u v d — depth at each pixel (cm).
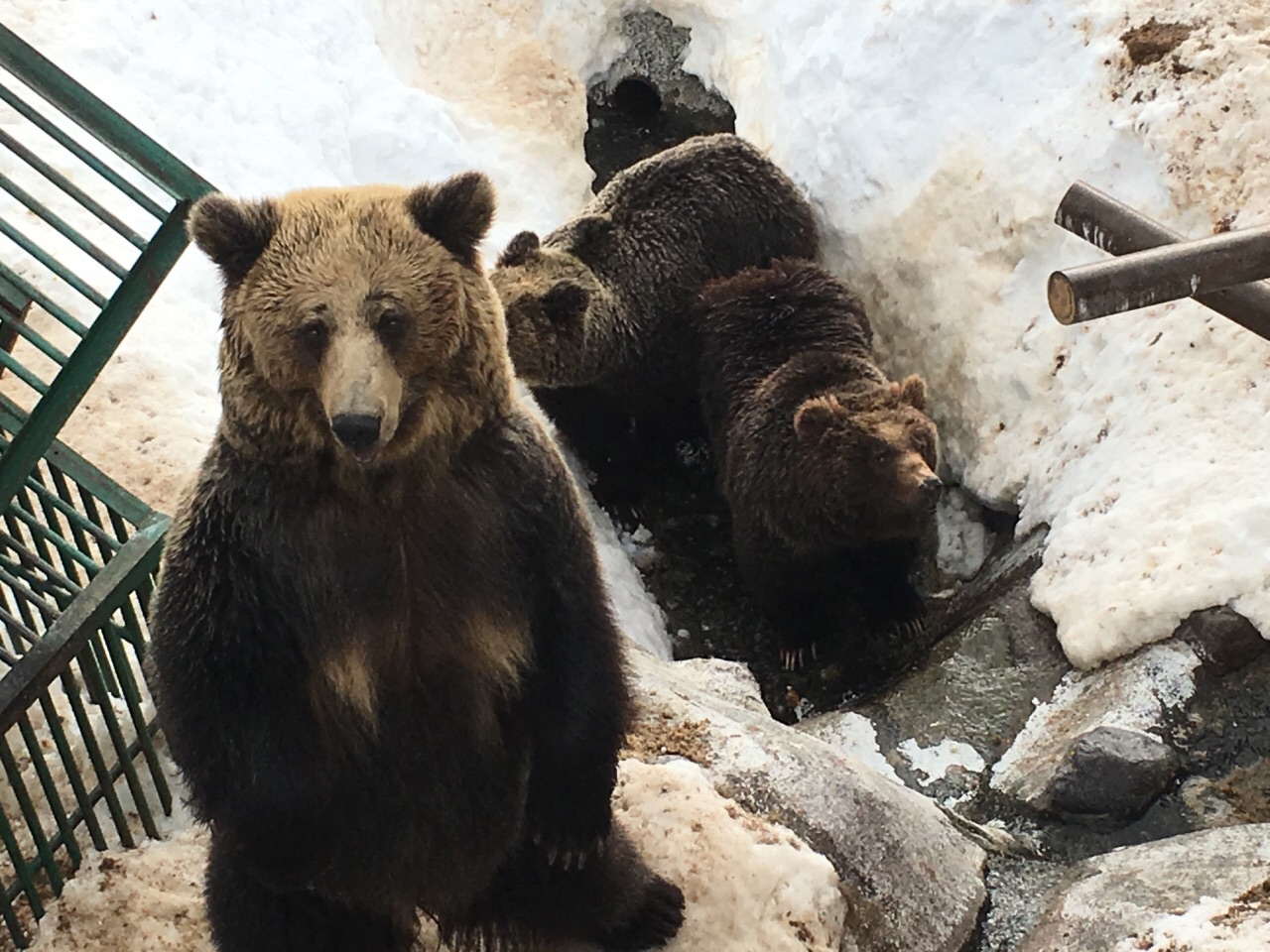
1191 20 820
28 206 463
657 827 478
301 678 347
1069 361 812
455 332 321
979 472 851
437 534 337
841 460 759
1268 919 452
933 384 901
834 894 475
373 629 343
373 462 311
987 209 869
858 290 960
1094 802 602
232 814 355
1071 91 845
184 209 443
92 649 516
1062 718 665
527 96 1130
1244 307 495
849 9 979
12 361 467
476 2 1170
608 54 1213
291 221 321
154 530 477
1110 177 817
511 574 346
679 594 918
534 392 985
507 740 384
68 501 536
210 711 341
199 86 887
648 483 988
